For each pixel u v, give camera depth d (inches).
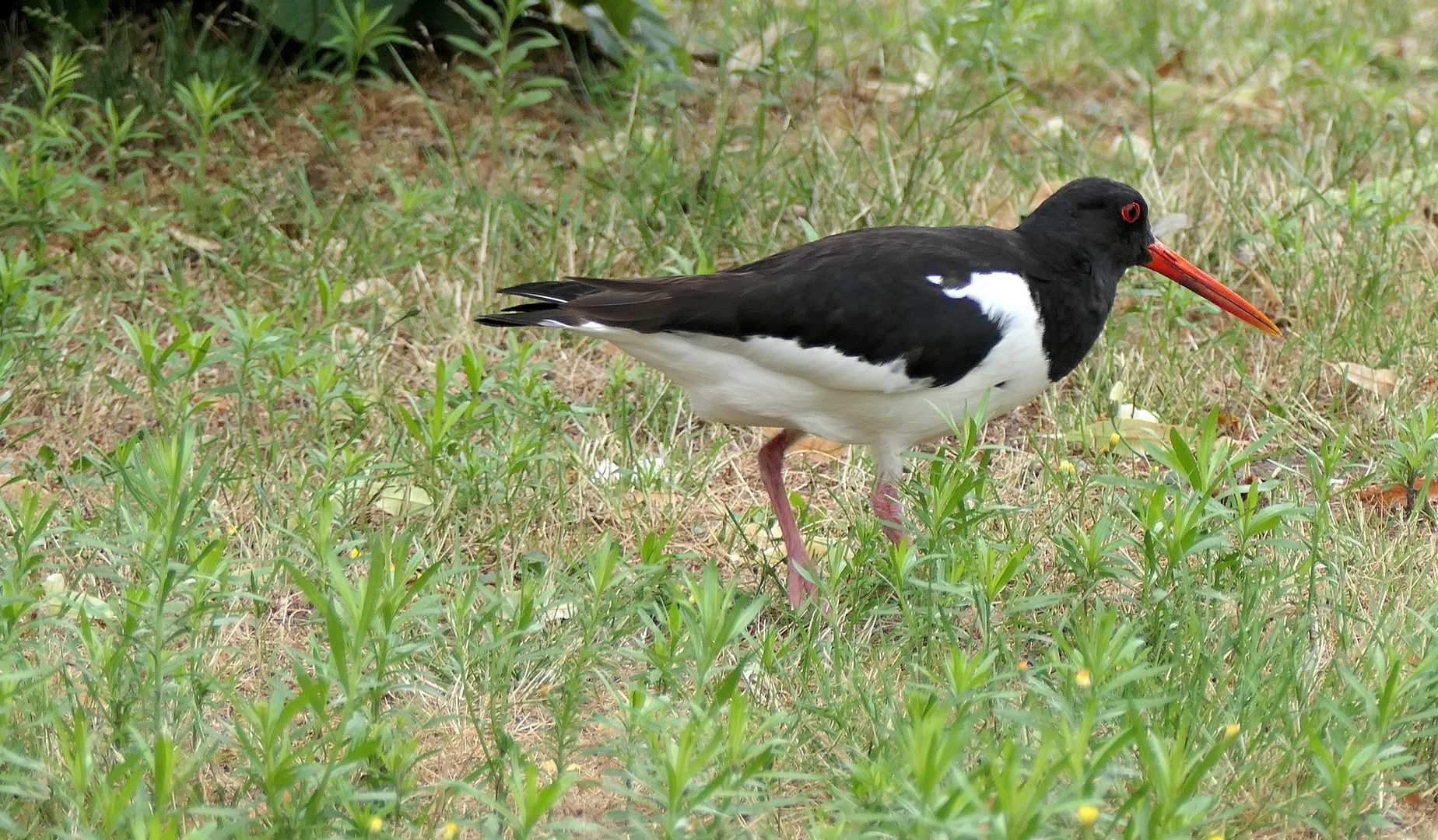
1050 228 327.6
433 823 243.1
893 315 303.9
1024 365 322.0
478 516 349.1
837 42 620.1
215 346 420.2
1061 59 635.5
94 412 392.8
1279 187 508.1
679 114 532.7
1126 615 308.0
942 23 576.1
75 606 292.4
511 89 518.6
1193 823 219.9
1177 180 516.4
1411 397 404.5
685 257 459.8
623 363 403.2
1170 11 674.8
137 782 207.6
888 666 289.0
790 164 524.1
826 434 324.8
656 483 365.7
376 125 539.5
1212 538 281.3
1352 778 227.9
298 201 491.8
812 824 236.5
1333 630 304.7
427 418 360.8
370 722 247.0
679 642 268.1
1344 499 356.2
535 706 284.0
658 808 244.2
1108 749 207.2
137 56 549.6
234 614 310.2
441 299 449.1
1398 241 463.8
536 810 209.9
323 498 313.9
